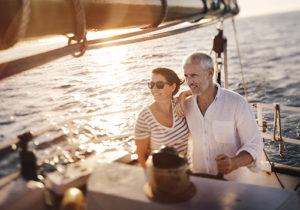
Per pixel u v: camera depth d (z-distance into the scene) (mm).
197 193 1305
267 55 38906
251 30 100125
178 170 1232
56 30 1301
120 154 2143
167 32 2338
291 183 2715
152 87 2084
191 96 2182
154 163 1273
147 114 2148
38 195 1454
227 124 2084
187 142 2273
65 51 1446
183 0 2402
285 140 3047
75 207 1346
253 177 2863
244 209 1201
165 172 1225
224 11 3715
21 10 1013
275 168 2918
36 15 1125
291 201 1304
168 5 2158
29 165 1611
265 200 1267
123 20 1704
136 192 1300
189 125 2180
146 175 1443
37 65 1320
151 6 1860
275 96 12148
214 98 2115
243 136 2084
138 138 2195
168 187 1245
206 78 1986
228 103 2088
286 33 82312
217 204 1226
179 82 2207
